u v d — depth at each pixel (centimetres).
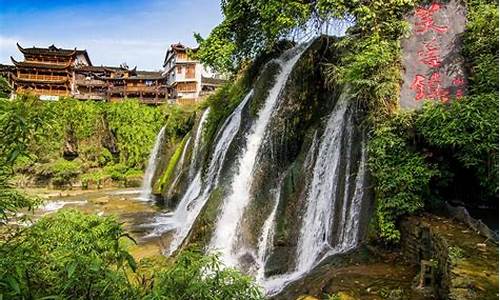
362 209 930
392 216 847
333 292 693
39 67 4416
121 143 3381
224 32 1645
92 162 3250
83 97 4831
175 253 1198
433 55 1012
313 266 942
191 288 362
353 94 971
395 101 942
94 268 325
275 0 1309
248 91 1897
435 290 653
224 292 383
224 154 1619
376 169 879
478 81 928
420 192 839
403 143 868
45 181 2927
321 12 1171
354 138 1020
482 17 979
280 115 1352
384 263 812
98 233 433
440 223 776
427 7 1056
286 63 1622
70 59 4634
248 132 1532
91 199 2359
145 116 3428
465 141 782
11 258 318
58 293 337
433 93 974
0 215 393
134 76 5238
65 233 496
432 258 718
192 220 1504
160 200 2192
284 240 1063
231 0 1576
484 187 842
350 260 847
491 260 607
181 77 4962
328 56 1322
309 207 1092
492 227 802
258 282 954
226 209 1244
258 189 1258
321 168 1116
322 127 1185
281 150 1311
